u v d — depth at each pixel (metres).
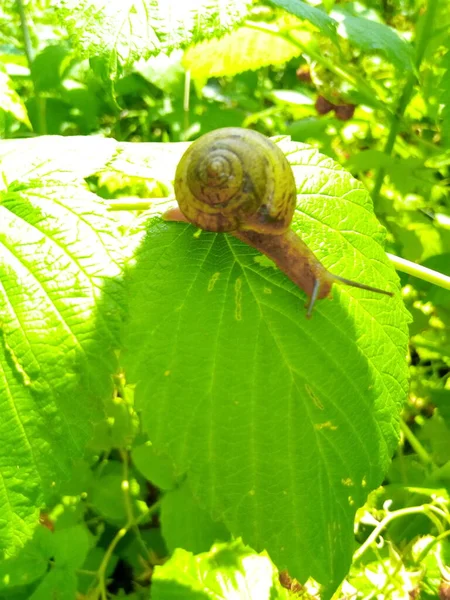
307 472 0.07
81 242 0.07
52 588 0.10
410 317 0.08
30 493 0.06
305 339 0.08
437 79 0.15
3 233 0.07
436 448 0.14
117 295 0.06
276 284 0.08
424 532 0.12
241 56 0.16
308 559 0.07
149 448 0.12
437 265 0.16
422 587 0.11
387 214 0.17
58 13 0.07
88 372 0.06
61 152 0.07
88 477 0.12
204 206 0.07
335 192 0.08
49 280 0.06
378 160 0.16
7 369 0.06
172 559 0.11
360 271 0.08
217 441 0.07
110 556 0.12
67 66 0.18
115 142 0.08
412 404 0.16
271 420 0.07
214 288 0.08
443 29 0.15
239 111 0.20
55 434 0.06
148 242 0.08
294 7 0.11
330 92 0.18
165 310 0.07
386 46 0.13
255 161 0.07
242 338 0.07
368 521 0.11
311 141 0.19
